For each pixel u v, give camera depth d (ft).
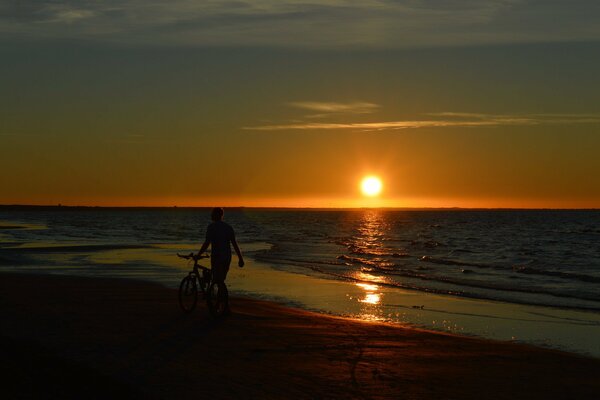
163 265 99.45
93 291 62.85
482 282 79.82
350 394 27.17
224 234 45.75
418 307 58.18
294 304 59.06
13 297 56.95
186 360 32.58
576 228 335.67
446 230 311.06
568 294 68.44
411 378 30.25
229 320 45.24
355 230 316.40
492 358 35.32
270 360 33.09
